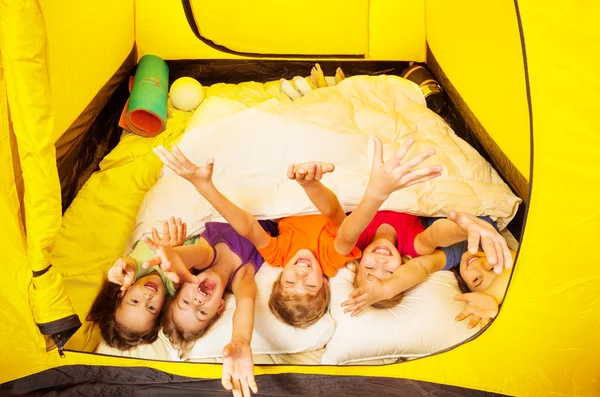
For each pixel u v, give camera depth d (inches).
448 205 82.7
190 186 85.4
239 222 72.7
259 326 72.2
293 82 111.9
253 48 116.6
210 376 72.0
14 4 53.2
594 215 59.7
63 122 84.4
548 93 56.6
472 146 99.7
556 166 58.6
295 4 112.1
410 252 80.1
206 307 72.3
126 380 72.8
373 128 96.1
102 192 87.8
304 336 71.9
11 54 55.0
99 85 97.1
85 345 71.6
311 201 74.9
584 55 54.7
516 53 81.4
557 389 70.7
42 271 65.1
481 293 73.0
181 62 117.1
